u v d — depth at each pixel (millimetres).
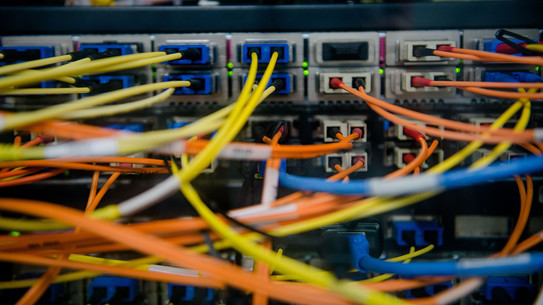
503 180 670
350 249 445
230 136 442
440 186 366
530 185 554
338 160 655
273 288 374
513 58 531
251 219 435
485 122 639
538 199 666
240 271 410
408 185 372
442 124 505
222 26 649
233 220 430
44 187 673
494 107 673
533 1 639
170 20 648
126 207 401
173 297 614
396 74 657
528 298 608
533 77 608
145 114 679
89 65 501
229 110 499
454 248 680
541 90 628
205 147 457
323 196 467
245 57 624
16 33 649
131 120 677
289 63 654
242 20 648
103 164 649
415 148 665
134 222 672
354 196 451
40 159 551
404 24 648
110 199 672
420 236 646
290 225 454
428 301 400
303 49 653
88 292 637
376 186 383
